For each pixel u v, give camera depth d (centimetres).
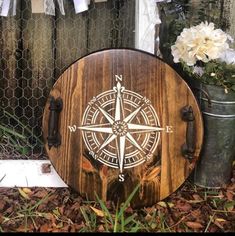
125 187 91
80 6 97
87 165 91
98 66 89
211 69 91
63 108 90
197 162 98
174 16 104
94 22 105
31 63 107
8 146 105
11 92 109
